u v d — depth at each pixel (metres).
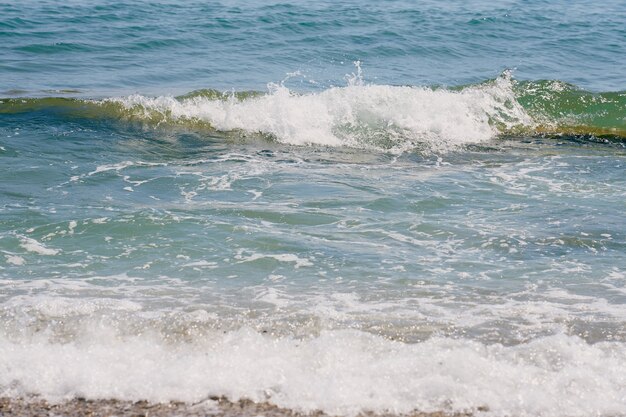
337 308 6.79
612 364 5.76
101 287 7.22
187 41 21.41
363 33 22.95
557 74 18.89
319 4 27.75
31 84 16.59
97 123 13.63
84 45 20.56
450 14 26.45
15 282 7.30
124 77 17.55
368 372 5.63
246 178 10.84
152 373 5.63
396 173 11.30
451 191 10.35
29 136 12.61
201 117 14.10
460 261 7.96
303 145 13.07
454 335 6.30
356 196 10.08
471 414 5.21
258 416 5.17
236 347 5.99
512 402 5.31
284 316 6.60
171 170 11.18
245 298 7.00
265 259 7.95
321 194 10.13
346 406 5.28
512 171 11.41
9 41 20.62
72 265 7.75
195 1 27.61
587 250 8.27
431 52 21.14
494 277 7.55
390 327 6.42
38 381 5.52
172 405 5.29
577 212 9.49
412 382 5.51
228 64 19.05
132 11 25.23
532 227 8.96
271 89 16.47
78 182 10.45
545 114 14.66
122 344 6.06
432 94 14.67
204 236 8.52
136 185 10.40
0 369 5.64
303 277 7.52
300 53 20.45
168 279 7.45
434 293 7.16
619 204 9.83
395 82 17.67
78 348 5.99
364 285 7.32
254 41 21.62
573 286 7.34
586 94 15.26
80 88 16.41
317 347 5.97
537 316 6.68
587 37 23.42
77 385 5.48
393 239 8.59
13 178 10.50
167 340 6.14
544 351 5.93
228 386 5.48
